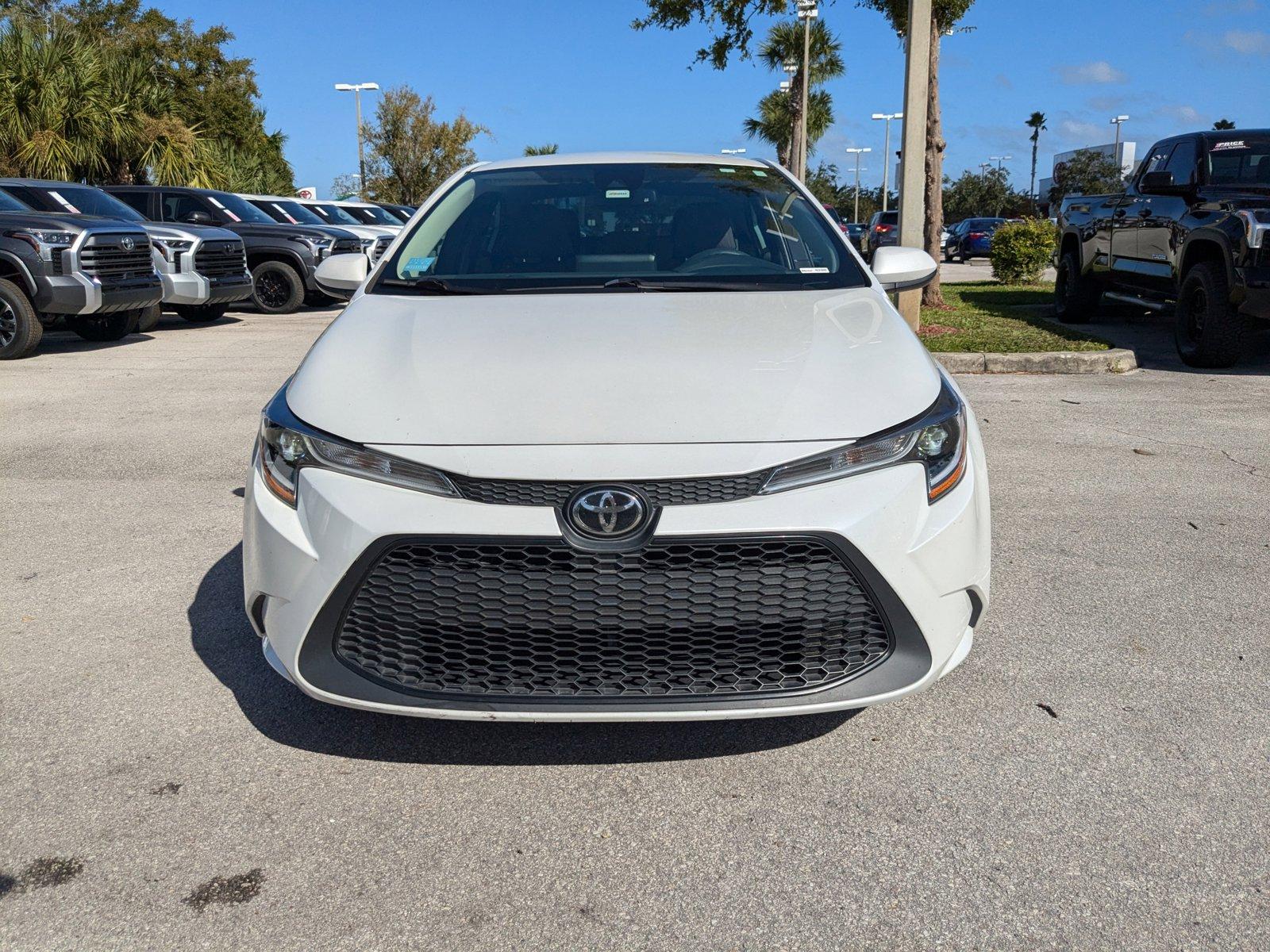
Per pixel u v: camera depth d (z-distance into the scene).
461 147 44.94
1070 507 4.83
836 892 2.20
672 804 2.52
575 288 3.38
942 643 2.49
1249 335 8.24
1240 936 2.04
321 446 2.48
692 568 2.33
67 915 2.13
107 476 5.46
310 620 2.42
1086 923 2.09
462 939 2.07
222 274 12.83
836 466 2.39
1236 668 3.18
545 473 2.32
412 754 2.74
